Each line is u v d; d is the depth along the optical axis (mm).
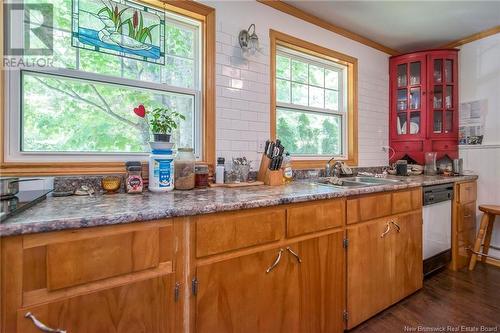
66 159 1432
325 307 1476
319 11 2295
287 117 2396
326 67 2684
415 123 2943
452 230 2477
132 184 1410
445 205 2393
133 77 1658
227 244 1124
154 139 1494
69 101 1479
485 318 1752
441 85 2842
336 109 2754
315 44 2410
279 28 2188
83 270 839
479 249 2553
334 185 1910
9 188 1091
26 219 801
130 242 918
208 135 1840
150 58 1652
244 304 1170
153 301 960
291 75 2430
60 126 1454
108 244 880
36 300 778
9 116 1296
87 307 846
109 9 1514
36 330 776
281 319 1291
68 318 818
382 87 3037
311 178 2361
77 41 1423
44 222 777
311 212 1411
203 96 1850
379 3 2170
